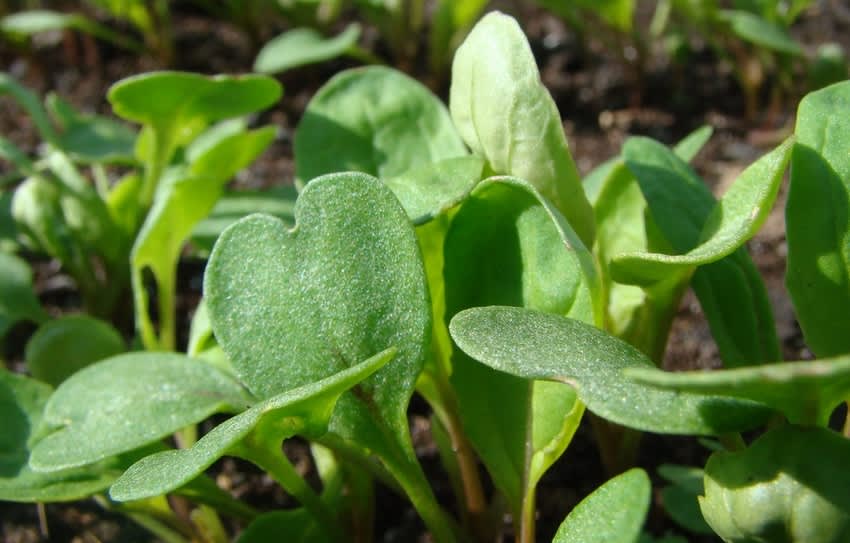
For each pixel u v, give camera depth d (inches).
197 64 9.1
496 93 4.4
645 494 3.7
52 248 6.2
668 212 4.6
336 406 4.2
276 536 4.6
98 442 4.4
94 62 9.2
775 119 7.8
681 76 8.2
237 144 5.9
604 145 7.7
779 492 3.8
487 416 4.5
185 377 4.6
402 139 5.2
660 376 3.4
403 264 4.2
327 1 9.0
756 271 4.7
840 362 3.3
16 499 4.4
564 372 3.7
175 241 5.5
